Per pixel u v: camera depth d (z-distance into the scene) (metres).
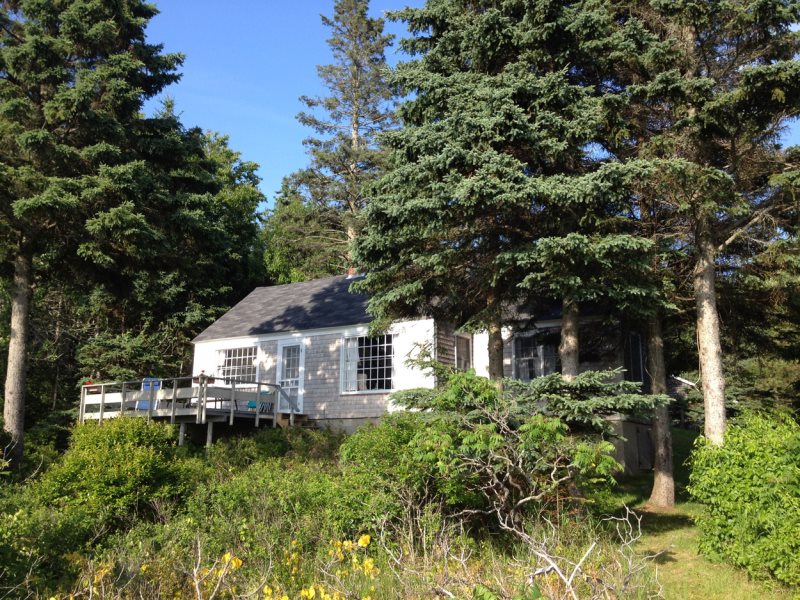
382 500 9.50
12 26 17.89
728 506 9.65
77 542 9.65
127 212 16.05
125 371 26.52
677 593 8.75
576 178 11.45
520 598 5.28
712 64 14.02
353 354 21.39
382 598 7.28
